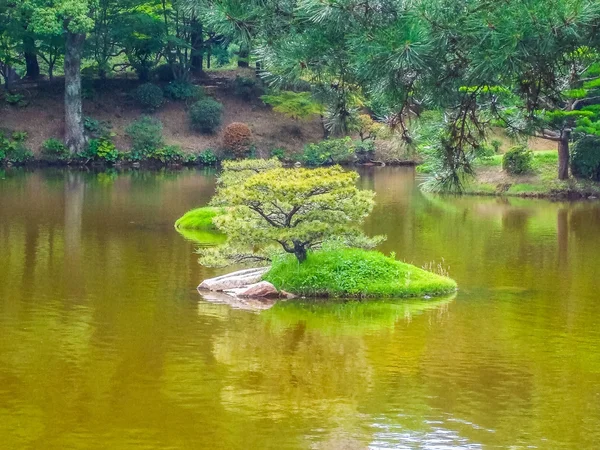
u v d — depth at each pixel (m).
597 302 13.12
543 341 10.98
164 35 40.19
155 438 7.80
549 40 5.09
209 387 9.14
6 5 34.75
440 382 9.40
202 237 18.77
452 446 7.70
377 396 8.96
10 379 9.30
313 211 13.49
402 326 11.62
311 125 42.88
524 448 7.65
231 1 5.89
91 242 17.78
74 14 33.44
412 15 5.25
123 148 38.41
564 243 18.78
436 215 23.36
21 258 15.89
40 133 38.00
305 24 5.89
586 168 28.94
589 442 7.80
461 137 6.64
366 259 13.70
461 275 15.15
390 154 41.03
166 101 41.72
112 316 11.91
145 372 9.59
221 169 37.38
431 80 5.89
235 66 49.41
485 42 5.22
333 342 10.84
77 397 8.80
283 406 8.65
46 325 11.41
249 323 11.69
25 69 45.44
